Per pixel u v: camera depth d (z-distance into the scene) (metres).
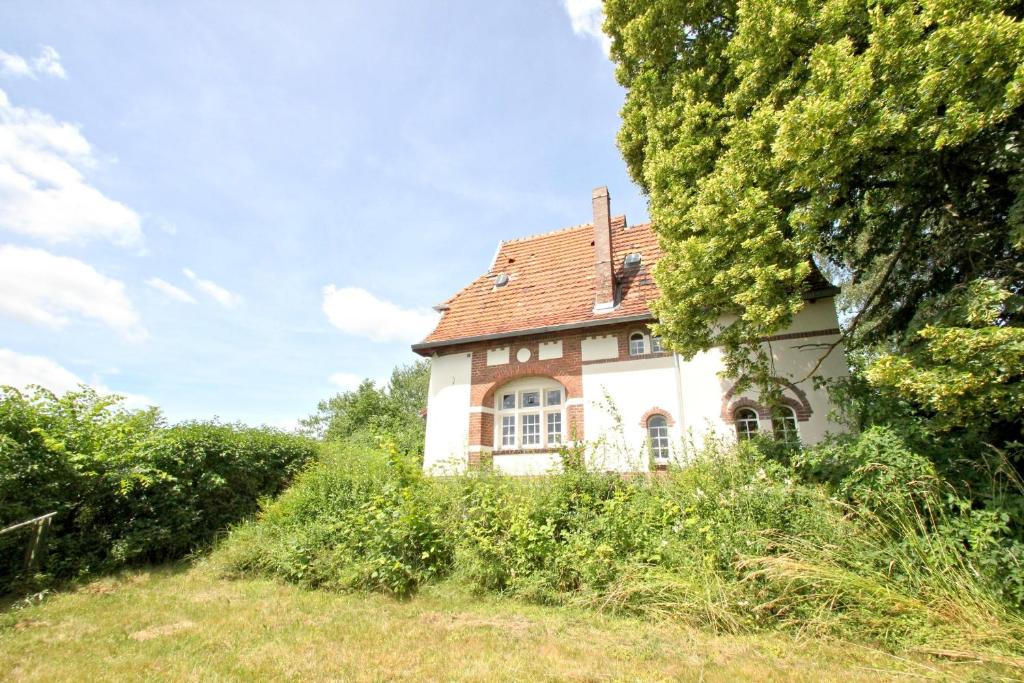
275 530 9.91
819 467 7.65
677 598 6.25
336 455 12.80
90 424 9.67
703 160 9.70
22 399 8.77
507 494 8.46
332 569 8.23
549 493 8.26
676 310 9.39
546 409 14.95
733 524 6.78
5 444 8.16
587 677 4.69
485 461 11.21
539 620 6.32
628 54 11.76
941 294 8.78
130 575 8.93
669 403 13.05
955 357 5.93
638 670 4.84
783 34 8.05
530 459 14.12
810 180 7.21
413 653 5.30
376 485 9.55
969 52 5.73
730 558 6.41
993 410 6.18
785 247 7.88
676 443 12.64
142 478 9.53
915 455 6.53
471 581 7.50
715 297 8.84
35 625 6.33
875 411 7.91
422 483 9.38
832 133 6.72
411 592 7.62
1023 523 5.79
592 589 6.87
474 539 7.96
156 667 5.01
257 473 12.85
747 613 5.87
